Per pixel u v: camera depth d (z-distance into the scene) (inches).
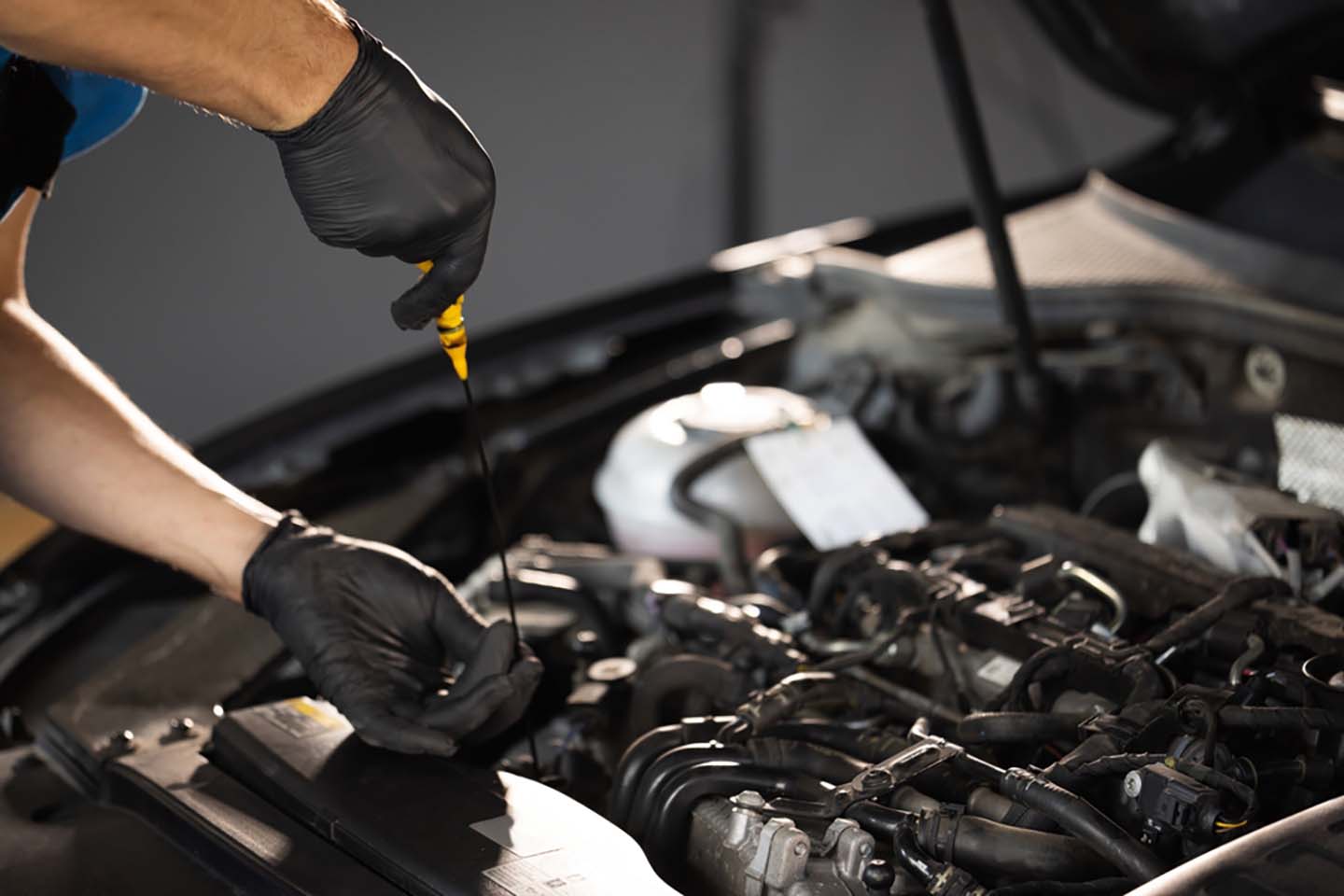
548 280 231.3
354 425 80.4
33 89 41.9
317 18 37.3
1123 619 48.3
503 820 39.7
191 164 188.4
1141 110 90.0
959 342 79.0
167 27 33.5
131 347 189.8
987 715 42.4
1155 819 36.6
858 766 42.0
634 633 61.9
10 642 62.6
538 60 223.0
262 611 47.4
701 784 41.1
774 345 89.3
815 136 253.6
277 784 43.4
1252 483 55.7
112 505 48.0
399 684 45.8
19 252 51.0
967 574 54.2
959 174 270.2
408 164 39.0
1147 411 72.1
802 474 64.3
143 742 49.8
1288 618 45.4
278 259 198.4
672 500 63.2
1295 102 82.0
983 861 37.4
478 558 74.5
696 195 244.7
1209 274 72.9
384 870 38.4
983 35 255.3
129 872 42.0
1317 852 32.1
